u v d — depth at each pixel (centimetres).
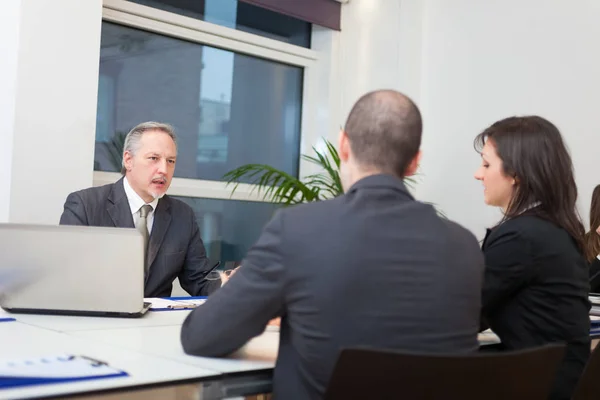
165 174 293
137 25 409
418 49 479
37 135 319
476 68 455
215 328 150
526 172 189
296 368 143
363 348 121
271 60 481
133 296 205
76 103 330
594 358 171
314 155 493
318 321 137
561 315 183
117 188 296
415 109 153
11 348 153
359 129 150
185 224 302
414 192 476
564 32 417
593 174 403
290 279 139
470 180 453
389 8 478
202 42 442
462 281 144
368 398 124
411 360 122
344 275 136
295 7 463
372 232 140
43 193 321
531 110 429
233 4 456
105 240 202
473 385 127
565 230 188
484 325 193
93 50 335
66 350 155
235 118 465
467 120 457
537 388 138
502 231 187
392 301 137
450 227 150
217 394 142
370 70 483
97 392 123
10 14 316
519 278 182
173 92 433
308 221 141
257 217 479
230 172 434
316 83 497
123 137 410
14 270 203
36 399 115
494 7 448
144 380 130
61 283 203
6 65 317
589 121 405
